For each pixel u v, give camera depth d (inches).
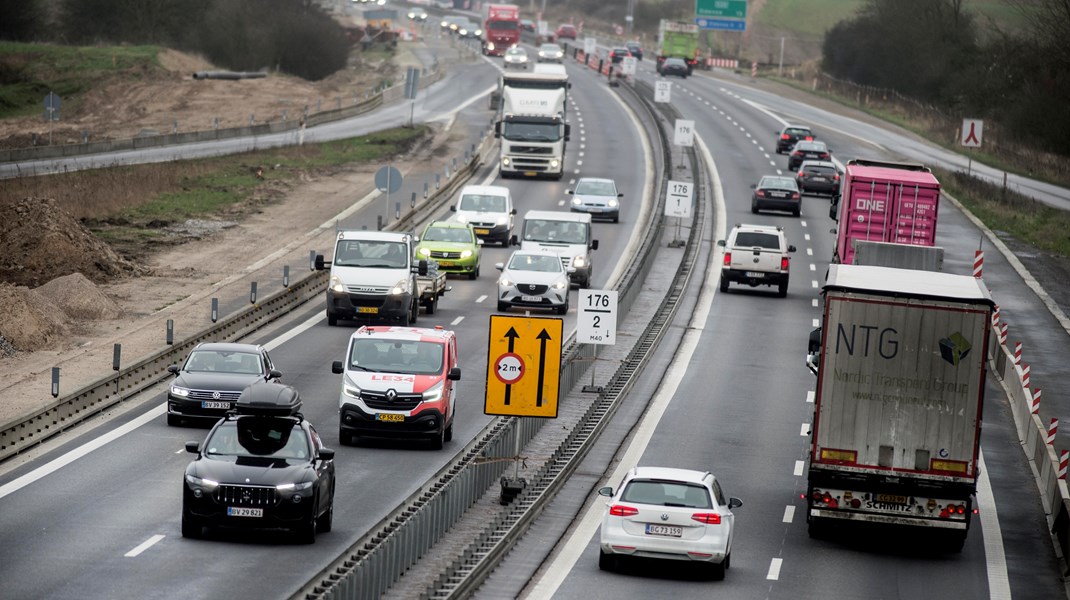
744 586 3154.5
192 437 4315.9
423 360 4377.5
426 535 3213.6
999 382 5979.3
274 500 3093.0
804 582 3228.3
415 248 7623.0
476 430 4658.0
